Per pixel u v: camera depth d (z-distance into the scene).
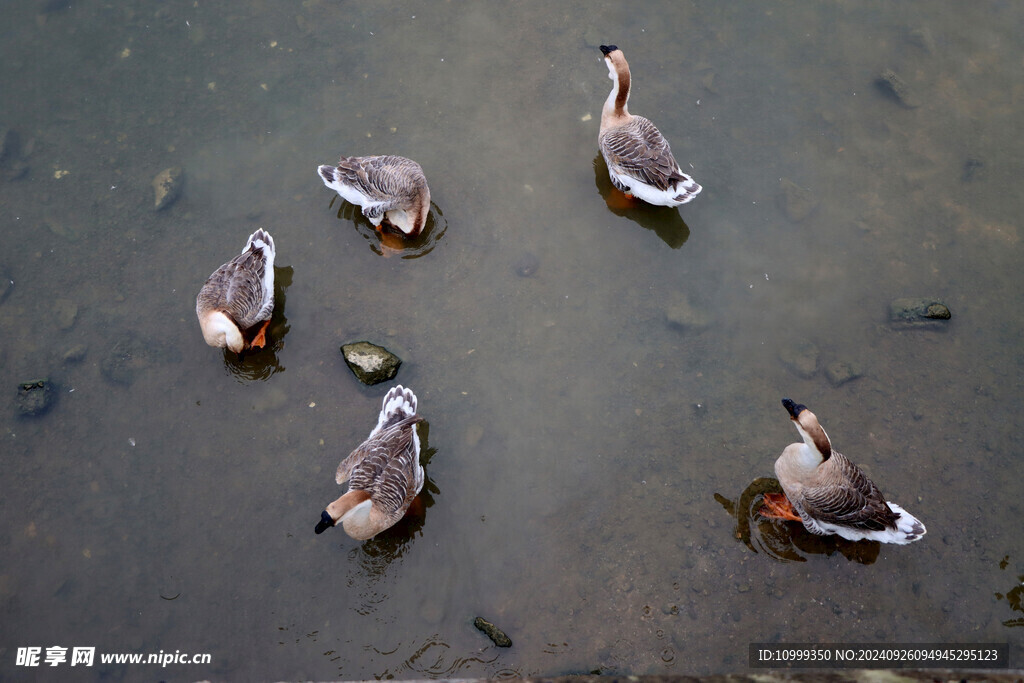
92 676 5.59
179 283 6.26
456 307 6.25
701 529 5.84
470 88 6.71
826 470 5.58
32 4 6.84
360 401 6.06
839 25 6.94
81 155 6.51
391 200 6.15
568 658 5.63
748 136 6.63
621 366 6.16
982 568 5.77
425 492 5.90
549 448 5.99
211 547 5.80
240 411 6.04
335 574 5.76
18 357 6.10
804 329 6.23
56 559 5.77
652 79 6.75
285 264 6.30
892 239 6.41
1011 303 6.28
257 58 6.75
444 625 5.69
